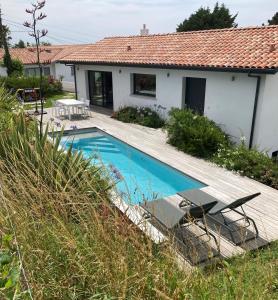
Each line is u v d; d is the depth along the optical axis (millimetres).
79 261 2320
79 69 18312
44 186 3223
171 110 11688
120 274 2203
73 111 15398
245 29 12758
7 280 1900
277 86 9648
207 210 4848
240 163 8469
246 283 2598
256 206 6434
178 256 2629
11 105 8531
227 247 4859
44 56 31844
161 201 4988
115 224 2605
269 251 4160
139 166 9641
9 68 25594
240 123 10172
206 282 2383
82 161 4648
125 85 15242
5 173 3521
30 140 4961
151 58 13508
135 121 13789
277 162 8977
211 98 11070
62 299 2199
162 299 2086
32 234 2607
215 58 10938
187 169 8609
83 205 2965
